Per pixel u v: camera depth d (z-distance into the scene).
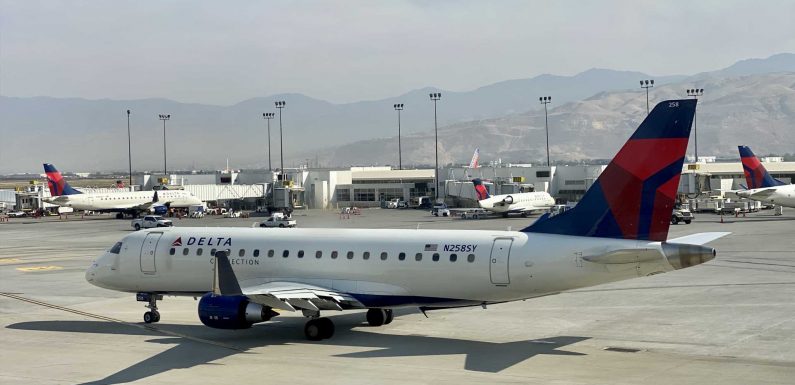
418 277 39.09
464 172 189.62
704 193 171.38
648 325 42.44
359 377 32.25
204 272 43.69
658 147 35.44
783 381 30.59
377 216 156.75
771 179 124.75
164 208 160.38
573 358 35.09
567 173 181.88
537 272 36.75
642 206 35.81
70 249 93.75
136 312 49.34
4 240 108.81
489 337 40.09
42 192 186.38
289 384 31.39
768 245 84.00
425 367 33.78
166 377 32.81
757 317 44.03
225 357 36.34
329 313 47.28
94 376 33.19
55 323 45.84
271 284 40.84
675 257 33.78
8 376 33.31
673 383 30.48
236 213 166.50
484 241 38.28
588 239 36.59
